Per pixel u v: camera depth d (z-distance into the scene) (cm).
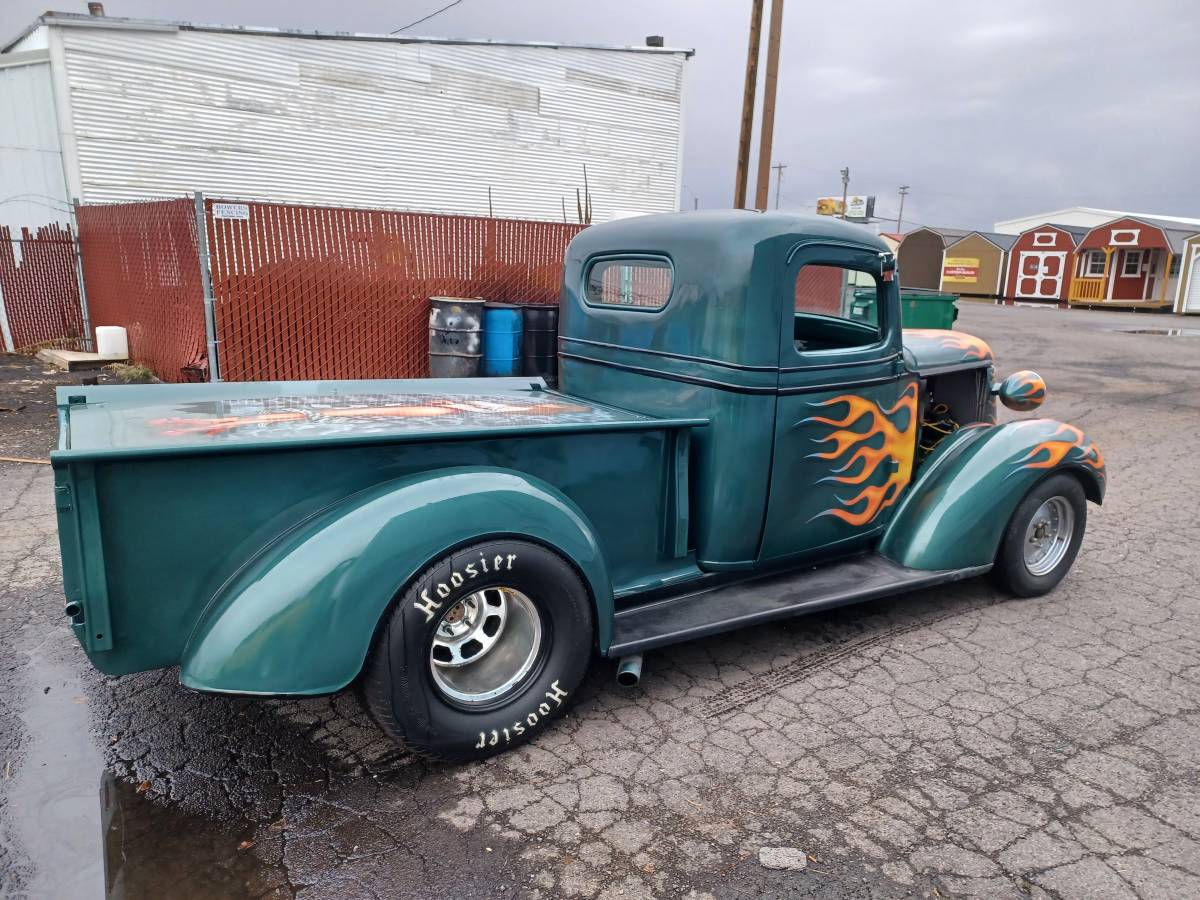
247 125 1348
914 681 324
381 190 1491
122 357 1030
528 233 893
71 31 1190
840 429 341
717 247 308
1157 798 251
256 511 228
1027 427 394
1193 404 1057
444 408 320
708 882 213
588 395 382
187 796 247
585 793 250
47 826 232
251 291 753
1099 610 399
